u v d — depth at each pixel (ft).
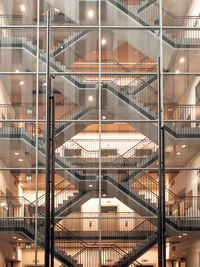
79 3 64.08
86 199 58.49
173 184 59.00
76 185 58.85
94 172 59.31
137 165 59.57
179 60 62.59
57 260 56.65
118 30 63.41
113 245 57.31
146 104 61.21
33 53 62.54
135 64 62.49
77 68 62.18
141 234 57.62
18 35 62.90
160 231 42.04
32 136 59.88
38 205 57.93
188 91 61.62
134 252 57.21
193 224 58.13
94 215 58.03
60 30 63.21
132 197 58.70
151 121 60.70
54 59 62.23
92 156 59.72
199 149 60.03
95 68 62.23
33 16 63.52
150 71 62.34
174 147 59.98
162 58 62.49
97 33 63.31
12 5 63.72
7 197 58.08
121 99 61.36
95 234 57.52
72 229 57.57
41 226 57.31
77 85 61.62
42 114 60.64
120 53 62.85
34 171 58.90
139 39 63.16
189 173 59.36
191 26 63.46
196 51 62.90
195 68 62.44
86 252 57.06
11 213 57.67
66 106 60.95
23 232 57.21
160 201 42.68
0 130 59.88
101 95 61.41
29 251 56.85
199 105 61.21
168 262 57.41
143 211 58.29
